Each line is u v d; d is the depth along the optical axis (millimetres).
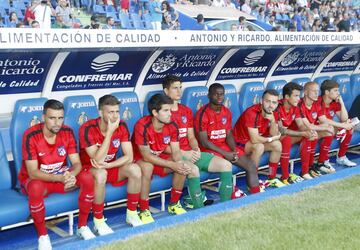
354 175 4301
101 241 2816
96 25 9805
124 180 3758
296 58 5812
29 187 3145
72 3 10312
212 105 4441
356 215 3080
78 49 3703
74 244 2793
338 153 5711
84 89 4238
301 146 4992
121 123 3795
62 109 3316
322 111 5316
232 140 4574
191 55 4684
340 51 6230
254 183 4406
